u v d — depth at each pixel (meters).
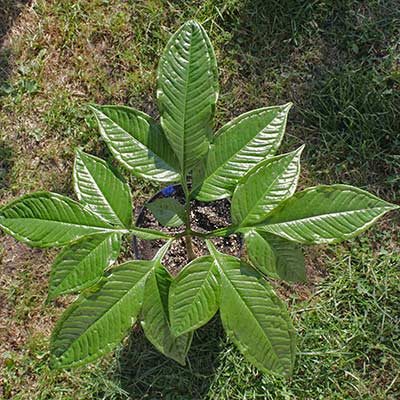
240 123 0.86
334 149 1.31
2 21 1.43
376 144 1.30
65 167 1.33
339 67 1.36
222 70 1.37
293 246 0.80
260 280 0.81
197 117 0.81
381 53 1.37
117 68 1.39
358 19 1.39
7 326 1.23
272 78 1.37
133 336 1.19
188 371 1.16
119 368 1.17
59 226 0.81
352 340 1.17
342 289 1.21
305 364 1.16
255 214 0.81
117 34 1.41
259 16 1.40
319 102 1.33
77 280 0.80
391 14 1.39
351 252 1.24
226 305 0.80
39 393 1.17
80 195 0.84
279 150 1.32
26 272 1.26
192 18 1.40
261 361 0.79
